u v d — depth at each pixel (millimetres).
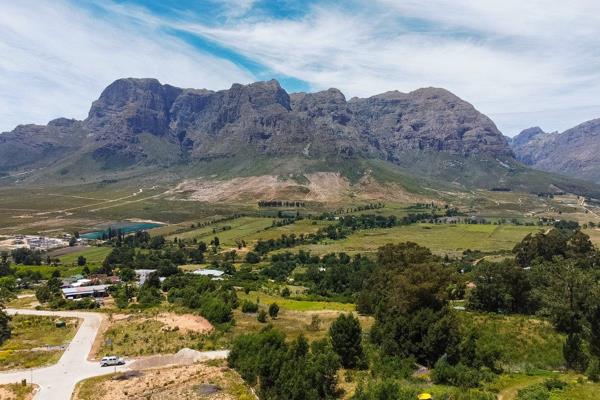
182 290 142375
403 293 82875
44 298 143250
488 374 66000
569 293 81375
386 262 129375
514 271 101688
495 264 106500
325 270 187750
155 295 144625
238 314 115875
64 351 92000
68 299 141500
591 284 79812
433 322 74438
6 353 90375
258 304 126000
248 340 78062
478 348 71625
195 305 124750
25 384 73188
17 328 110750
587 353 72250
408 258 119438
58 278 176250
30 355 89250
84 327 110688
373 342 81312
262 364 64188
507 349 74875
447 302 83312
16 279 181875
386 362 72562
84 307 132750
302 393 57031
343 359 73938
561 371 69625
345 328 74562
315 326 100188
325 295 152625
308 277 180500
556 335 79312
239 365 75062
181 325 106938
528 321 86562
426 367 72812
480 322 86375
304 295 149750
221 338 96250
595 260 136500
